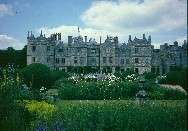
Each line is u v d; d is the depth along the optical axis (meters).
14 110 12.64
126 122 12.49
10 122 11.34
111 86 31.89
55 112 15.41
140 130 12.14
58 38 91.50
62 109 16.58
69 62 90.25
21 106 13.77
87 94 31.11
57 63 90.31
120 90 31.69
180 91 30.11
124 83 32.12
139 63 90.56
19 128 11.56
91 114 13.38
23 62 89.50
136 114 13.29
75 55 90.38
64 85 33.22
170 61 90.62
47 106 16.61
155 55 91.25
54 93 32.34
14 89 16.47
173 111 13.52
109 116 12.83
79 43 90.94
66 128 11.87
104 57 91.00
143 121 12.36
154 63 91.06
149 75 71.62
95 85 31.94
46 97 23.25
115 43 91.12
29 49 88.19
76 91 30.98
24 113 13.61
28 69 32.56
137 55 90.69
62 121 12.39
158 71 90.94
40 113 14.98
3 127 11.09
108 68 90.62
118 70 90.56
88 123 12.45
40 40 88.62
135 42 91.00
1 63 85.38
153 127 12.12
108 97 31.25
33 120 13.86
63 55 90.31
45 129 11.06
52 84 36.94
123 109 14.76
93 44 91.12
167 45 91.44
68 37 91.06
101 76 38.84
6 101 12.32
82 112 14.27
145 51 90.56
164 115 12.79
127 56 90.94
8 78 19.06
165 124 12.01
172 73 41.34
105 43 91.00
